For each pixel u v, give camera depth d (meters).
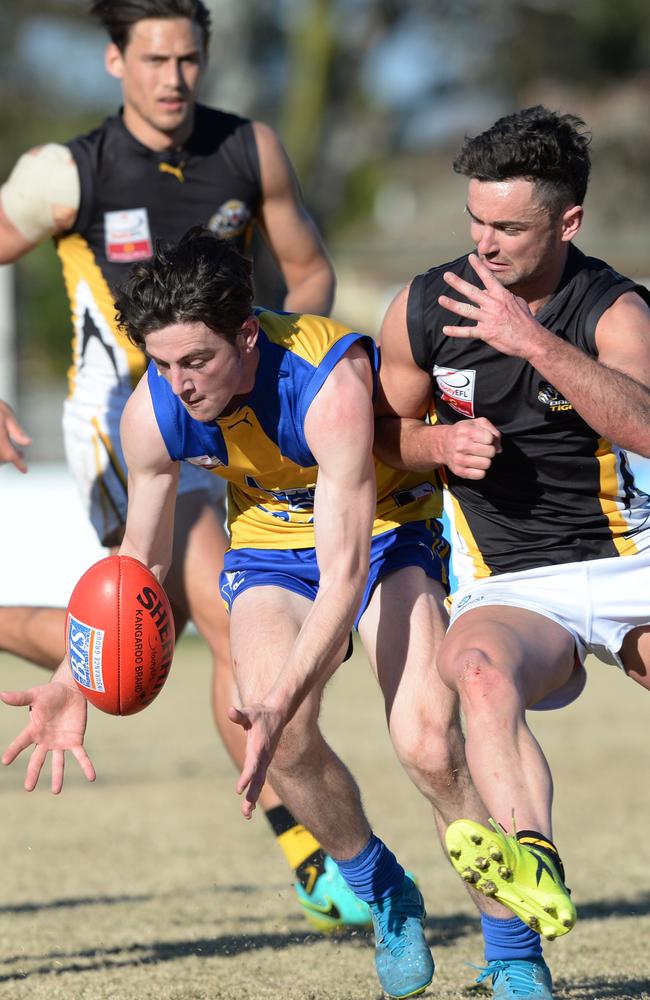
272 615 14.16
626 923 17.95
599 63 85.25
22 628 18.23
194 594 18.30
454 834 11.05
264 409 13.41
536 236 12.66
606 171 91.19
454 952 16.61
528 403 13.39
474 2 84.31
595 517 13.80
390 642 14.23
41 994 14.46
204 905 19.52
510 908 11.27
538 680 12.85
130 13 18.39
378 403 14.14
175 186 19.20
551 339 12.38
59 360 85.94
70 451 19.94
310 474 14.11
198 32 18.72
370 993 14.57
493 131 12.61
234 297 12.27
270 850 24.00
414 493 15.14
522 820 11.77
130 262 19.28
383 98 88.50
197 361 12.39
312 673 12.73
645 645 13.98
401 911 14.24
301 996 14.37
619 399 12.25
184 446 13.74
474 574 14.27
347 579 13.09
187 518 18.42
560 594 13.72
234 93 80.56
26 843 24.61
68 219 19.31
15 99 89.88
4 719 43.44
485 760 11.98
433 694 13.83
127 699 13.62
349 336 13.69
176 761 35.38
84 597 13.61
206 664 59.44
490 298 12.47
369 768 32.59
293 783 13.91
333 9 82.44
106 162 19.14
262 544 14.90
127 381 19.31
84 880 21.39
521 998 12.66
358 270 121.19
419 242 126.12
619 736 38.22
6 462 18.34
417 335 13.65
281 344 13.41
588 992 14.32
